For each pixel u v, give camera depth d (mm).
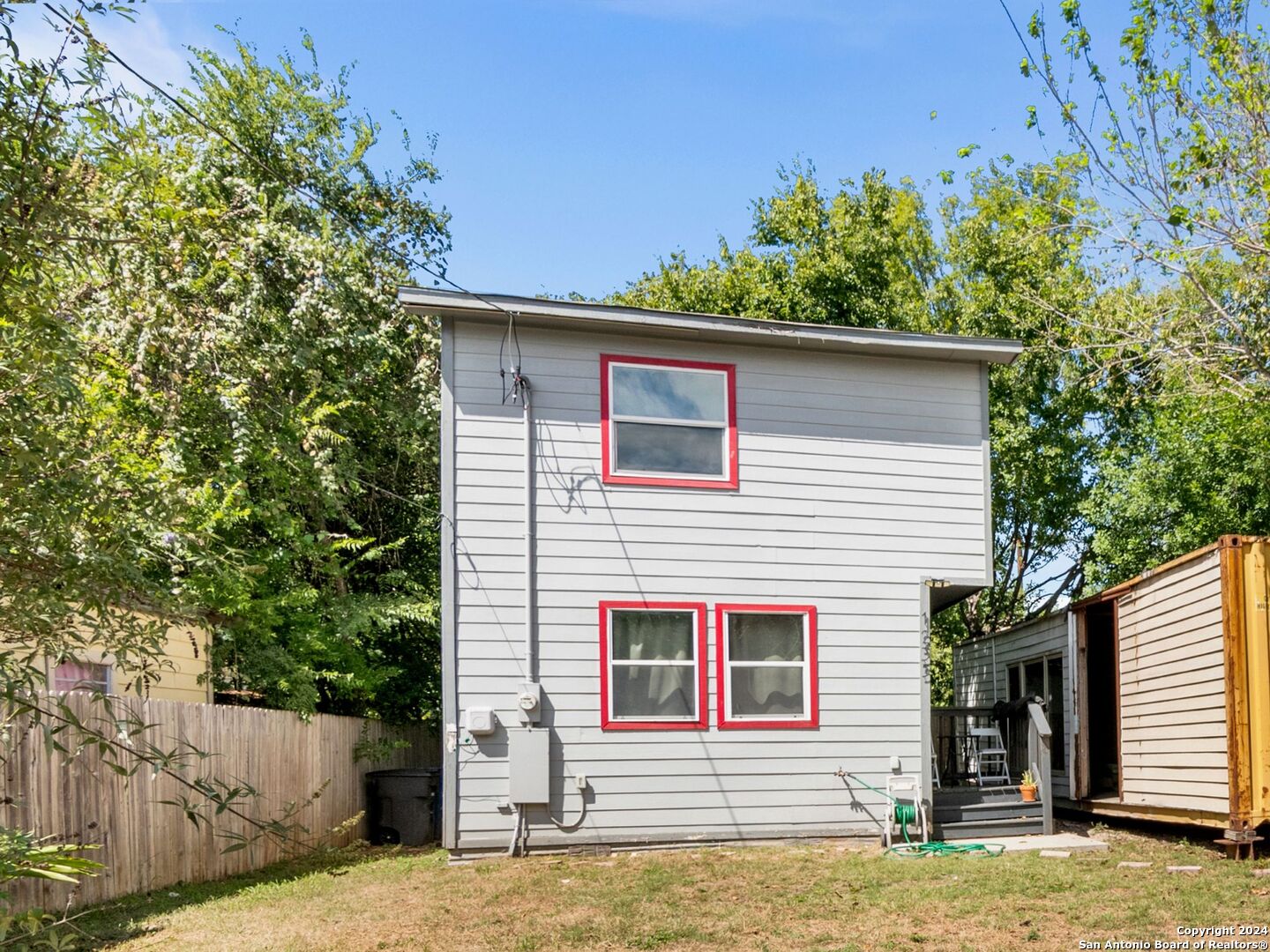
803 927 7223
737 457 12016
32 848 4234
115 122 4055
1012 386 23938
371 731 14336
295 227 16844
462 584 11031
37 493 3662
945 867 9320
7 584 3748
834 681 11867
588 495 11508
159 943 6980
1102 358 15633
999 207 18188
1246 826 9227
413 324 17672
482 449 11305
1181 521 20203
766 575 11867
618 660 11383
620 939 7008
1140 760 11336
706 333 11891
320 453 14938
